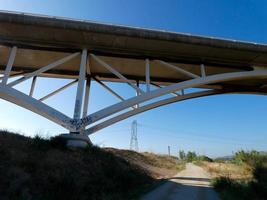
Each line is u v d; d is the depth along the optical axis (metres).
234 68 20.88
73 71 22.27
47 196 8.20
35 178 9.08
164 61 19.41
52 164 10.98
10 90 15.62
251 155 32.09
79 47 18.00
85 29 16.11
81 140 15.44
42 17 15.64
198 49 18.33
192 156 116.19
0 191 7.44
